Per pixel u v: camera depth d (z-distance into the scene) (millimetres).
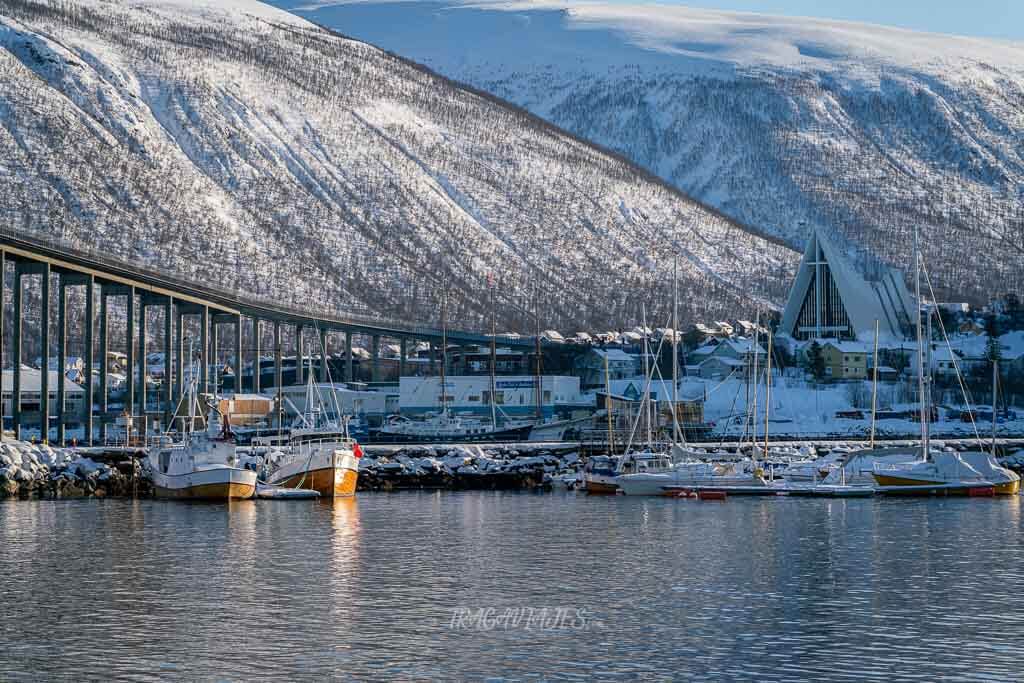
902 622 71812
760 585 82812
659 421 191750
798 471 152250
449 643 67125
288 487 138250
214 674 61281
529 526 111625
